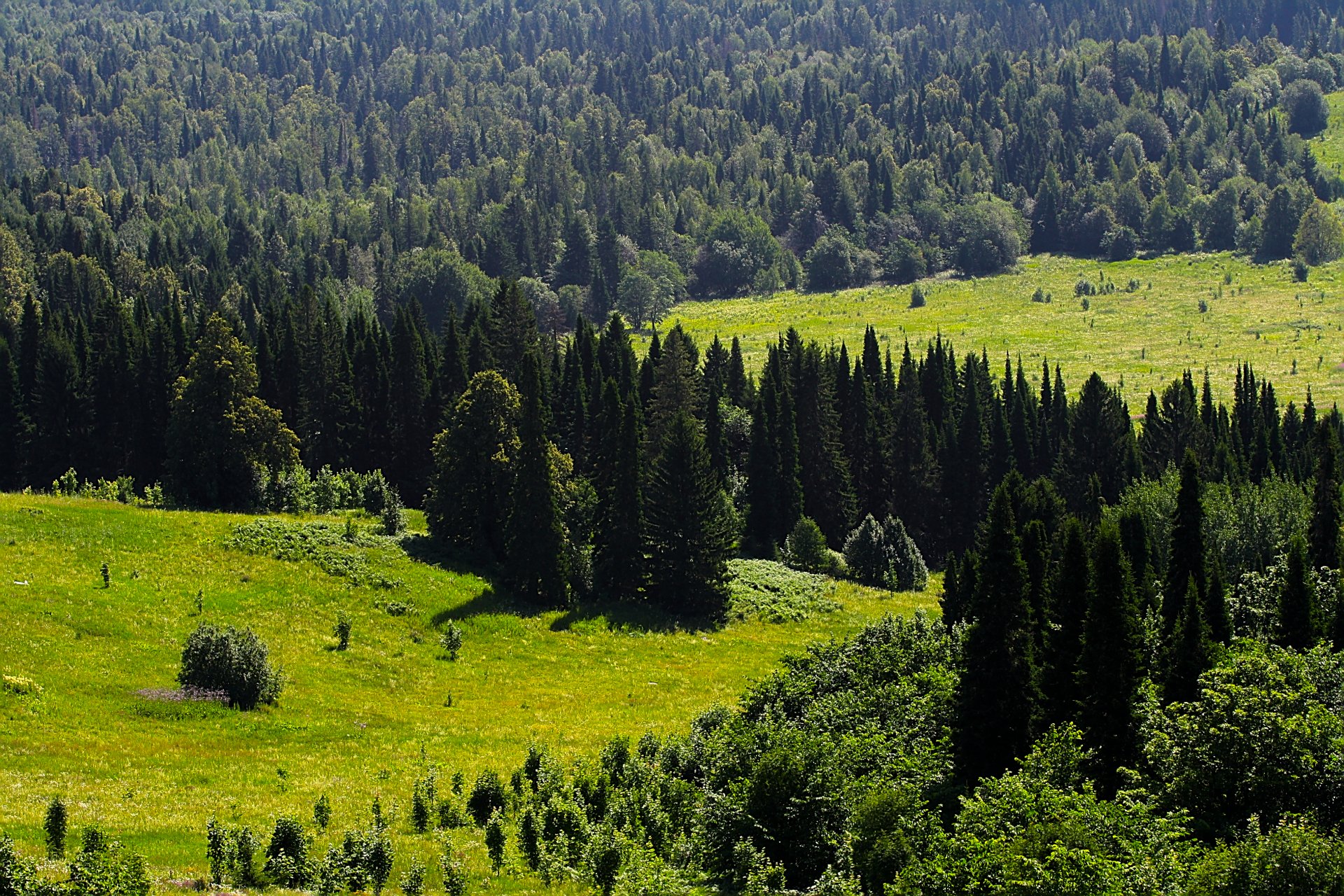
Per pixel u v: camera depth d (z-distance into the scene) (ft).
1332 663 135.13
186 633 196.03
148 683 170.40
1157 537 280.31
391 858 106.22
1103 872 94.38
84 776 131.64
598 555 286.66
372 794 141.38
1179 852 104.58
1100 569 143.95
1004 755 143.84
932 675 162.50
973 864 101.24
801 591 302.66
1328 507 225.76
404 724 179.93
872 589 317.83
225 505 301.84
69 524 233.96
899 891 103.45
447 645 223.30
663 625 266.16
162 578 219.61
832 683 176.04
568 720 193.36
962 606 210.18
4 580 196.13
